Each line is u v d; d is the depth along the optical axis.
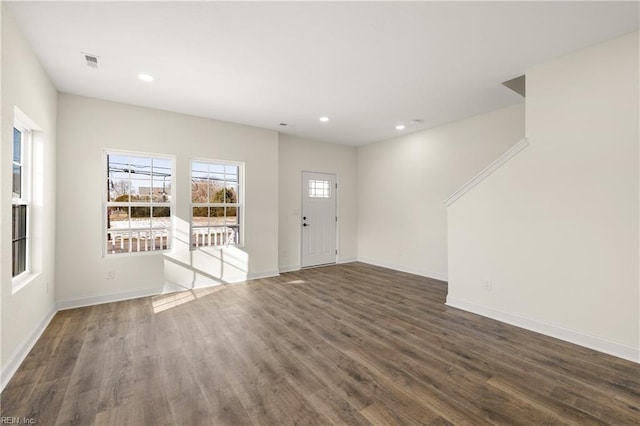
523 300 2.96
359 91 3.50
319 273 5.44
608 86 2.44
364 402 1.83
